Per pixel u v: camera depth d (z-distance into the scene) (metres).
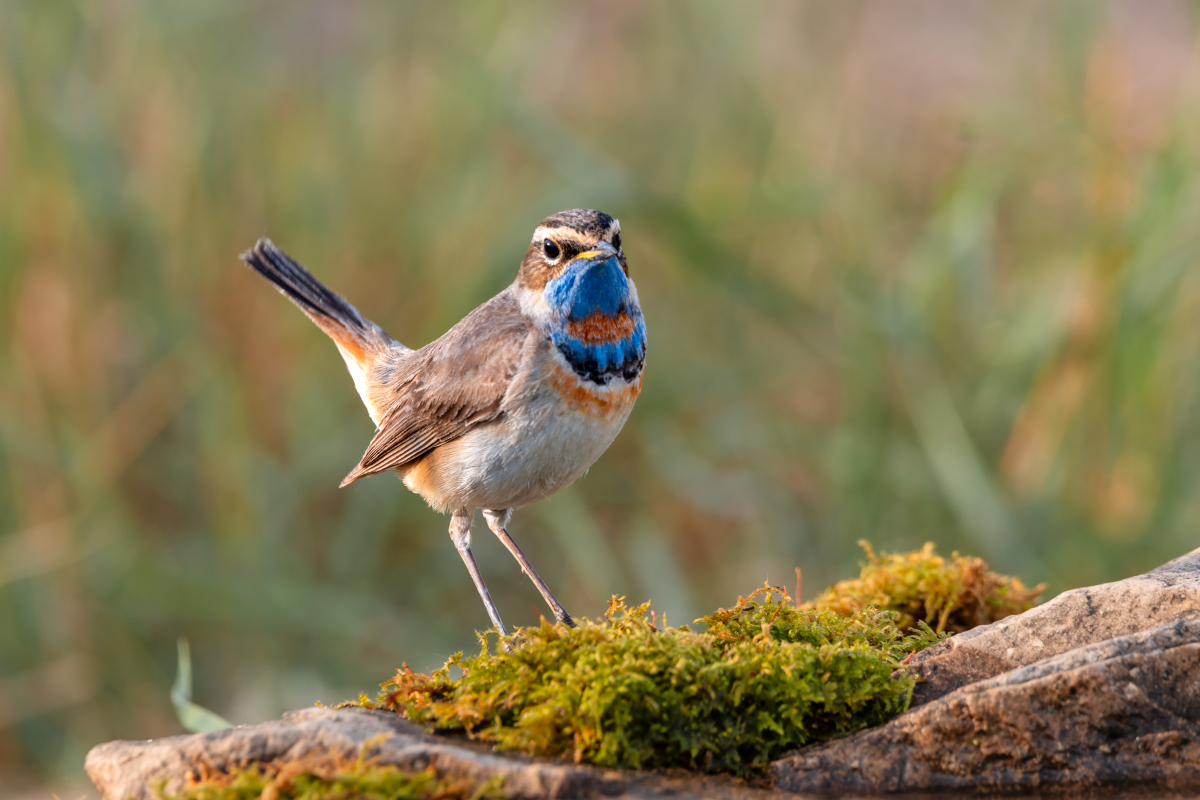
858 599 8.00
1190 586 6.22
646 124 15.28
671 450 13.74
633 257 14.98
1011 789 5.54
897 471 12.98
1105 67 12.93
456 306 12.86
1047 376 12.60
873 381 13.08
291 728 5.43
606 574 12.97
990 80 16.06
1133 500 12.24
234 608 12.19
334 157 13.62
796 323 14.20
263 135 13.40
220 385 12.61
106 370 12.77
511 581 13.72
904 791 5.55
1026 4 14.30
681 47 15.33
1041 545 12.13
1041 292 13.16
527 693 5.81
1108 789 5.50
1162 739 5.53
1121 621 6.18
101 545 12.27
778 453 14.18
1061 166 13.30
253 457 12.82
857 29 16.03
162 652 12.61
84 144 12.52
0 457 12.32
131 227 12.70
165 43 13.12
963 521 12.27
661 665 5.73
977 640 6.29
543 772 5.11
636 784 5.30
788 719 5.75
